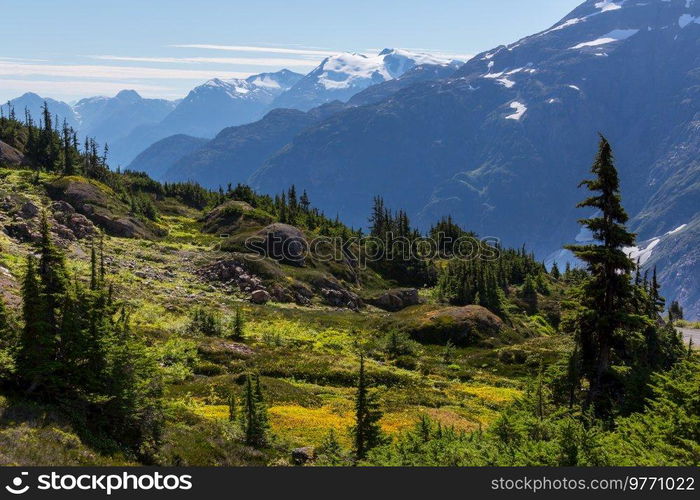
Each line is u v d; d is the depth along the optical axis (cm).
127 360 2506
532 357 7225
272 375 5475
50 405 2267
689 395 2480
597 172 3309
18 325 2452
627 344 3288
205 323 6850
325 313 9381
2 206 9319
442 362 7225
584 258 3278
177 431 2755
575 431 2105
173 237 11844
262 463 2756
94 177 15662
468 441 2608
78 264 7800
